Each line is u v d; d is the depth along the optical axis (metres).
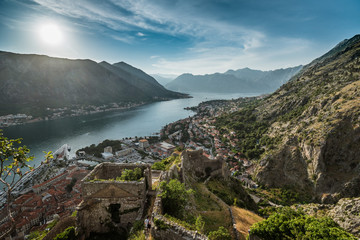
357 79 109.94
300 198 77.31
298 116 115.75
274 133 122.06
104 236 18.92
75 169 102.38
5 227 47.97
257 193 81.62
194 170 41.38
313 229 14.98
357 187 68.38
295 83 185.25
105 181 19.44
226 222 23.64
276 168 91.56
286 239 15.48
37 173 100.19
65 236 17.36
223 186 42.00
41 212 59.50
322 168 77.50
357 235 41.22
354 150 74.88
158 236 13.59
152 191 21.95
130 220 19.12
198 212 23.58
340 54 190.00
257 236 16.59
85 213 19.19
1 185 87.19
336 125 81.06
